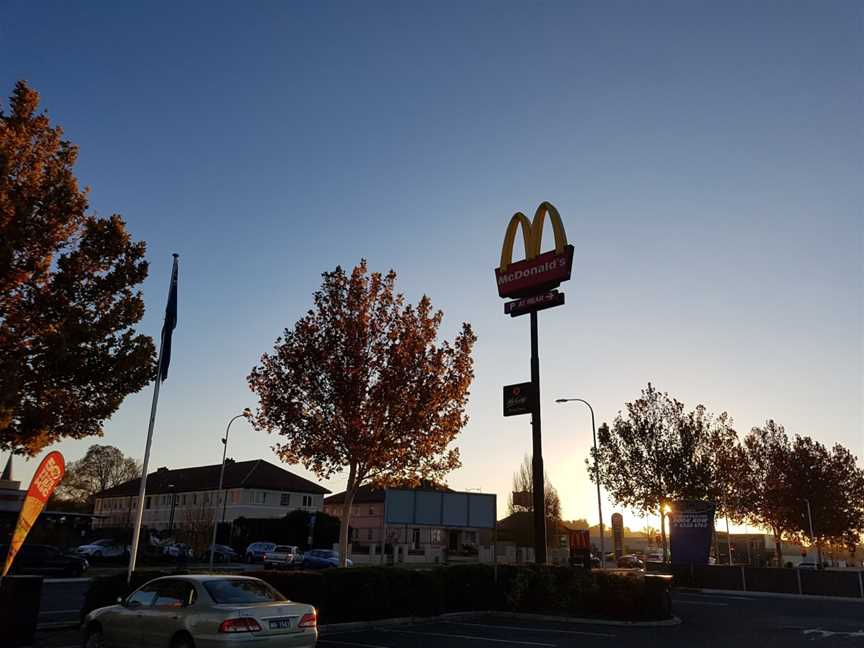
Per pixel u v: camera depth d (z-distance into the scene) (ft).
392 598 59.00
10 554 43.21
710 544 116.26
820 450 178.40
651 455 138.51
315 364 74.33
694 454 137.39
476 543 215.31
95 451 338.34
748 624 63.77
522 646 47.37
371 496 235.40
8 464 137.28
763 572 108.17
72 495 328.29
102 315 58.29
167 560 161.07
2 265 52.29
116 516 279.90
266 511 231.71
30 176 54.80
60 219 55.83
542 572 67.62
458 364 78.69
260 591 35.35
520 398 78.38
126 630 35.96
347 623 55.06
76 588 94.38
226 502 231.09
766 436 183.42
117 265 59.36
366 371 75.05
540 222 84.28
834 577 101.76
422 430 75.92
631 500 139.23
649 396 143.43
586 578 66.64
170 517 226.79
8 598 41.60
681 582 115.14
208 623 31.78
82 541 189.06
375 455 73.20
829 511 170.91
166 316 61.31
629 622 61.36
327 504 262.26
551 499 278.46
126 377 58.95
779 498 174.91
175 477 272.31
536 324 80.07
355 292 76.23
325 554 149.59
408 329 76.95
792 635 56.24
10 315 53.57
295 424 73.97
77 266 56.75
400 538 214.90
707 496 134.41
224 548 174.19
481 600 66.08
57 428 57.77
